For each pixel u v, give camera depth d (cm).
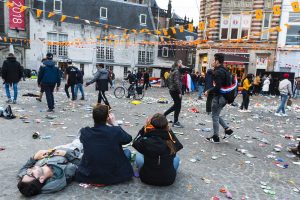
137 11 4931
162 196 398
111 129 418
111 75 2422
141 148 412
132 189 412
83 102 1314
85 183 415
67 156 435
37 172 384
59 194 385
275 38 2766
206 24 3153
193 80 2405
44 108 1047
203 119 1031
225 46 2934
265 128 937
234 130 870
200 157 584
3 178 426
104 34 4531
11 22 3862
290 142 759
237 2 2873
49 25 4134
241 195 420
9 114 836
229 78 660
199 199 398
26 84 2416
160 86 3022
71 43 4022
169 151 414
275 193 434
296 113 1340
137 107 1271
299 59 2717
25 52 3994
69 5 4344
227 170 520
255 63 2866
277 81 2405
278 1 2698
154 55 4969
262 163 571
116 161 416
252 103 1717
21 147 577
